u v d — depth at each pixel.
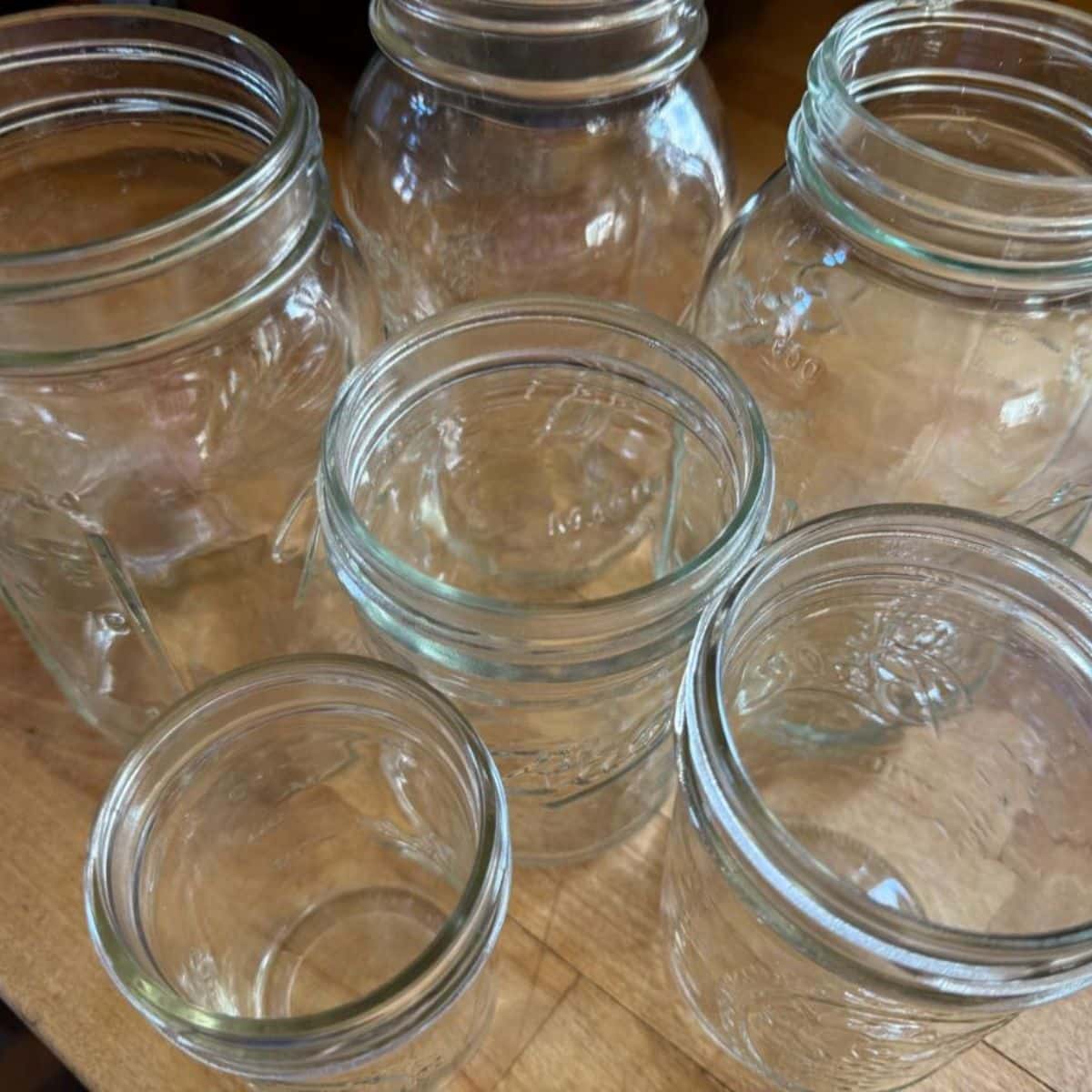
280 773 0.39
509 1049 0.36
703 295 0.46
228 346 0.36
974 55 0.42
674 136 0.46
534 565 0.47
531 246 0.50
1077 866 0.36
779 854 0.27
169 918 0.34
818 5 0.62
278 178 0.33
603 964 0.38
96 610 0.42
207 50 0.38
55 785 0.41
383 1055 0.29
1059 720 0.37
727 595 0.31
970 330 0.41
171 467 0.39
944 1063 0.35
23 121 0.41
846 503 0.45
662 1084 0.36
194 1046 0.27
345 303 0.40
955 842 0.40
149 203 0.44
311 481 0.41
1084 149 0.43
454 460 0.47
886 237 0.37
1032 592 0.34
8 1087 0.57
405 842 0.40
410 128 0.47
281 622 0.45
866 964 0.26
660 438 0.45
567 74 0.43
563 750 0.38
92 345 0.33
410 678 0.33
